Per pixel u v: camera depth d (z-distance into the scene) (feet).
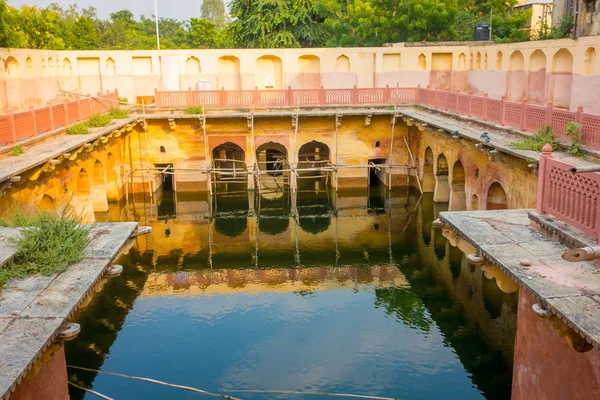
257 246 48.47
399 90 63.31
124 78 66.95
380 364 28.71
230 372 28.04
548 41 48.98
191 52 67.41
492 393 25.99
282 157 68.64
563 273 16.10
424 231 51.70
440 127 46.62
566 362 16.05
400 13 79.82
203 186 63.87
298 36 97.55
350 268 42.86
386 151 65.05
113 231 22.85
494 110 42.78
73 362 29.07
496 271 18.72
